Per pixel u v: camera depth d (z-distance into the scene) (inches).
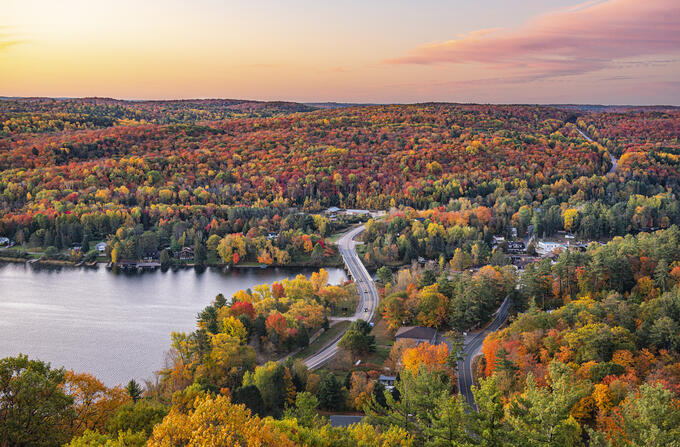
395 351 4665.4
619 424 2559.1
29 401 2042.3
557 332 4069.9
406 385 2797.7
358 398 3806.6
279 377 3996.1
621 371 3380.9
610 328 4055.1
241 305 5674.2
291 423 2297.0
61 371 2343.8
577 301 4995.1
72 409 2207.2
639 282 5418.3
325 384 3917.3
